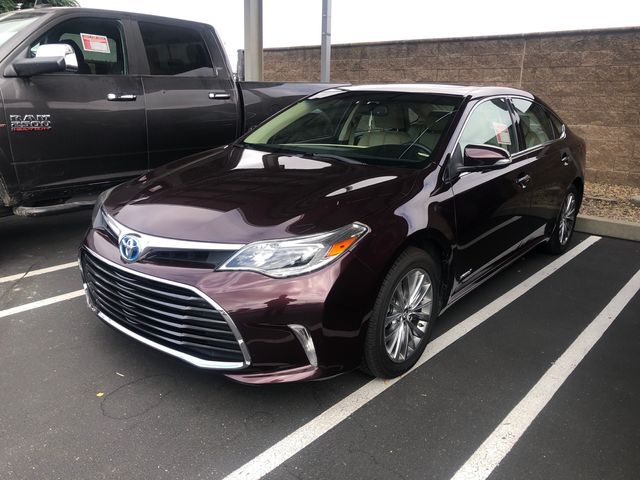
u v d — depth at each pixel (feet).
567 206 17.29
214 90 18.35
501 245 13.16
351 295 8.52
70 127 14.73
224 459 7.97
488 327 12.42
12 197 13.98
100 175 15.80
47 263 15.33
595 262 17.13
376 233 8.91
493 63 28.25
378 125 12.55
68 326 11.70
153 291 8.66
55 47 13.89
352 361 8.89
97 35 15.69
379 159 11.46
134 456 7.96
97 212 10.59
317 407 9.23
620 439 8.68
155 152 17.07
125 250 9.04
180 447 8.18
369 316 8.94
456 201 10.84
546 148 15.55
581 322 12.82
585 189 25.36
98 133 15.39
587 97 25.75
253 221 8.67
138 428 8.55
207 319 8.30
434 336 11.91
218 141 18.86
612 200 23.31
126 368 10.18
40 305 12.67
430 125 11.96
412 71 31.27
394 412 9.16
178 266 8.53
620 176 25.63
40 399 9.17
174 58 17.54
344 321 8.53
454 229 10.71
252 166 11.32
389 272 9.20
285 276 8.19
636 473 7.95
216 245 8.38
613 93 25.04
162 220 9.06
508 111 14.08
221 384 9.78
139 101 16.28
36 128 14.01
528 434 8.72
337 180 10.14
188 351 8.77
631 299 14.24
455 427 8.84
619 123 25.16
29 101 13.82
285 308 8.11
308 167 11.05
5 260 15.51
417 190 10.11
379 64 32.48
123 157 16.24
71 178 15.12
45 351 10.67
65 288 13.67
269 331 8.16
